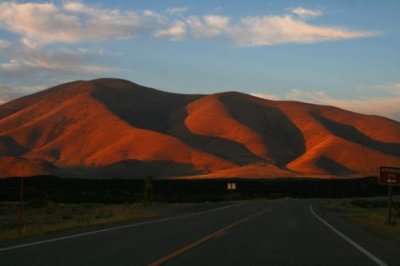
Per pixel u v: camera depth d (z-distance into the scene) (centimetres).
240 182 14788
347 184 14975
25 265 1409
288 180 16350
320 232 2705
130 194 9219
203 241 2123
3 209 5431
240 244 2041
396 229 3030
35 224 3344
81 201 7888
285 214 4444
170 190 11494
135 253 1708
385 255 1773
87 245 1911
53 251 1720
